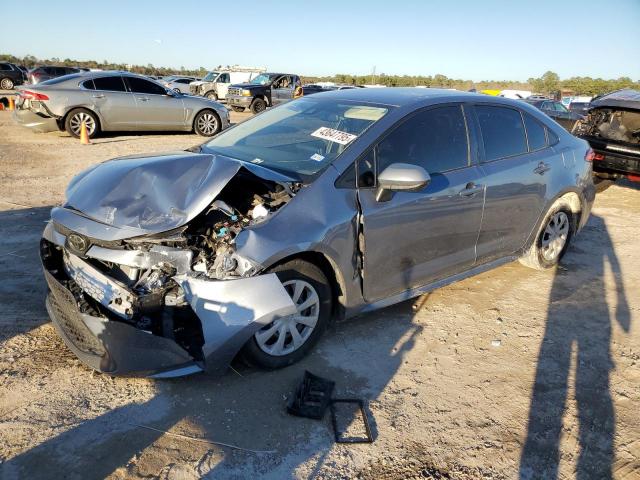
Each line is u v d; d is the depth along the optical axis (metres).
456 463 2.70
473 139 4.27
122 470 2.50
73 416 2.82
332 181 3.40
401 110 3.89
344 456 2.69
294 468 2.59
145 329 2.98
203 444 2.70
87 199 3.19
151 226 2.91
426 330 4.02
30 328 3.63
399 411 3.07
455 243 4.15
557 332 4.12
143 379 3.17
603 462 2.78
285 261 3.16
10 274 4.46
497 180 4.32
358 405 3.08
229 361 3.02
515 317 4.34
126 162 3.55
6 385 3.02
